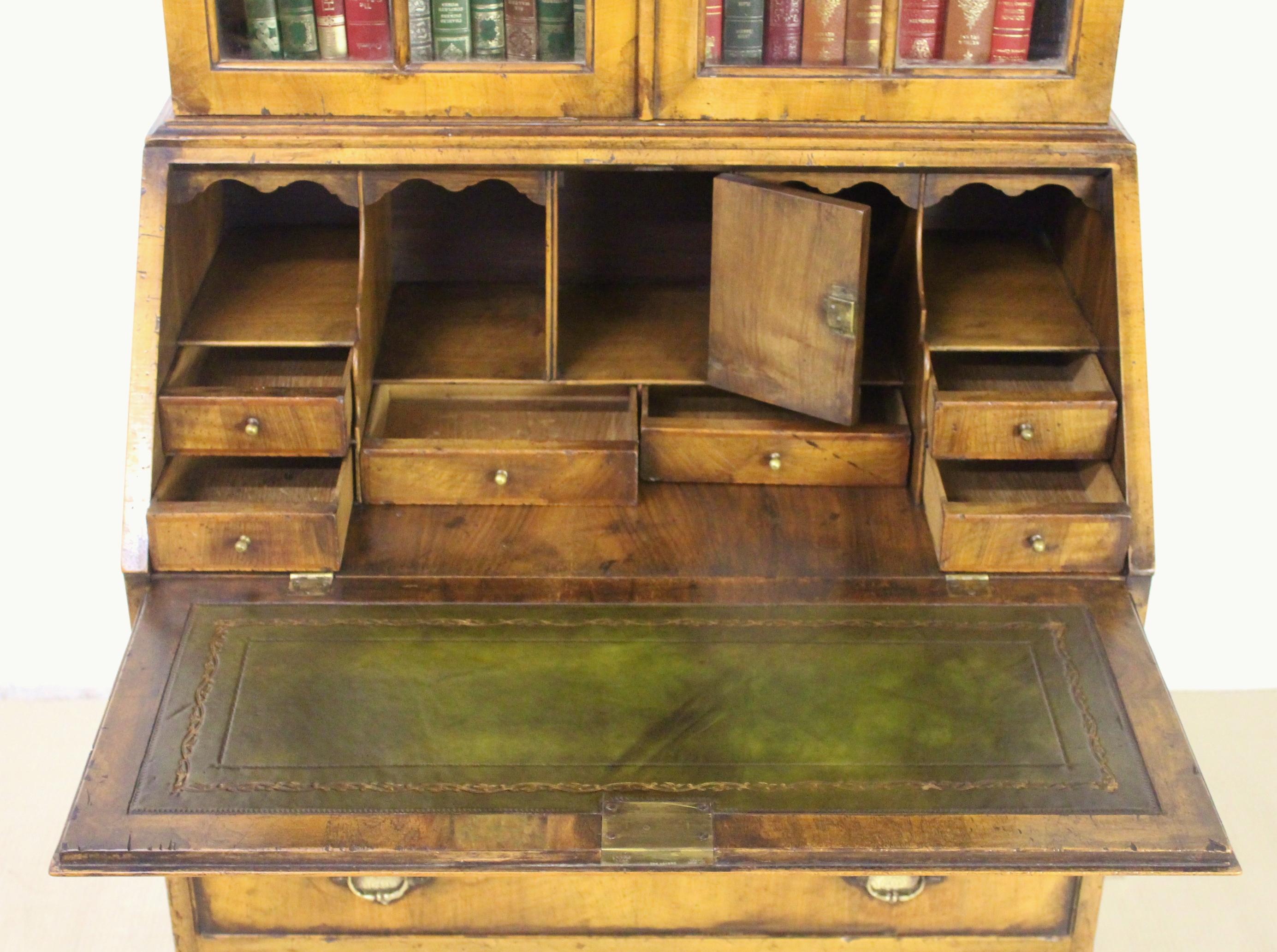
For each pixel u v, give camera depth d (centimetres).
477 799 204
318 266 270
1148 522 240
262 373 262
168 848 197
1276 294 332
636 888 221
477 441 254
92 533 356
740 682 222
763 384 255
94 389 340
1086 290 256
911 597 238
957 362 265
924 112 238
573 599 237
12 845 337
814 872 200
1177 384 344
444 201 279
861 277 237
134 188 321
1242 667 376
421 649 227
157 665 223
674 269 286
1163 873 199
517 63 235
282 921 224
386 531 250
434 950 227
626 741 212
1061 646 229
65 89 310
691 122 238
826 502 258
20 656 369
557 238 257
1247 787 353
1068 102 238
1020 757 211
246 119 237
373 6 232
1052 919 225
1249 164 321
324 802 203
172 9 230
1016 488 260
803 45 235
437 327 273
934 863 200
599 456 253
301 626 231
